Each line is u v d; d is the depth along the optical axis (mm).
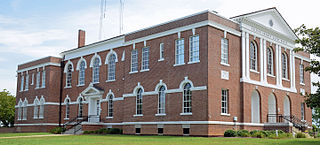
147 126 32531
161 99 32031
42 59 47188
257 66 34094
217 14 30125
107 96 38406
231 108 30359
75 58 44344
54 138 26781
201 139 23953
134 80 34656
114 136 29562
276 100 36094
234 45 31719
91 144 19562
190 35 30141
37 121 46344
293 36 40062
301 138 26281
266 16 35812
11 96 64375
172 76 31078
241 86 31734
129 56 35656
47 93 45188
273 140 22703
